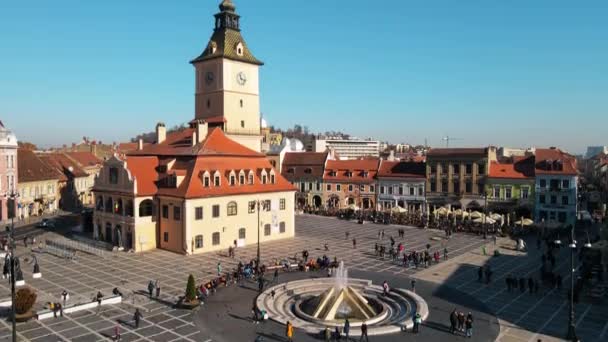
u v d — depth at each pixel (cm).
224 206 7538
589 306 4750
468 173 10512
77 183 13950
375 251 7369
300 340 3862
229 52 9706
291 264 6419
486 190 10050
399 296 4931
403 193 11444
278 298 4941
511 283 5306
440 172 10869
